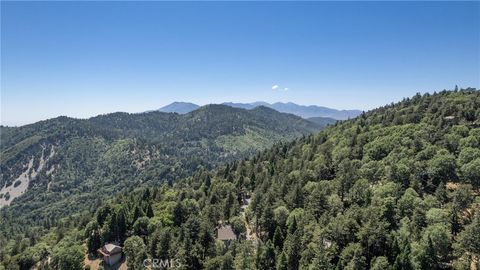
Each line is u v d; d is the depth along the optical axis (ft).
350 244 344.08
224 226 493.36
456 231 366.84
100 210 545.85
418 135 580.30
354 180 492.95
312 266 324.80
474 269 331.36
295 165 650.43
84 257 467.93
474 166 447.01
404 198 403.75
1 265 517.55
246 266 357.82
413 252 326.65
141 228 486.38
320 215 431.02
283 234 419.54
